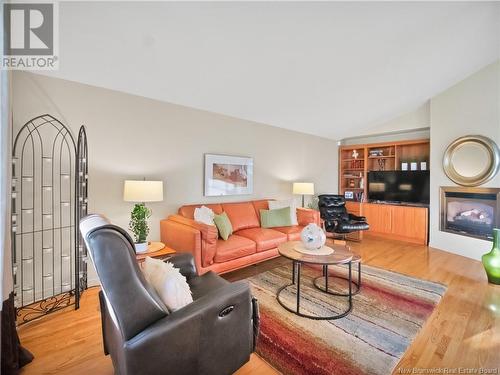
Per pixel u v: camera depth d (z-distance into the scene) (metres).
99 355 1.66
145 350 1.07
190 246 2.53
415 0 2.11
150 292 1.15
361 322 2.03
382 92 3.79
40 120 2.31
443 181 4.09
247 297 1.46
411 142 4.95
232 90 3.09
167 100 3.15
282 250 2.48
